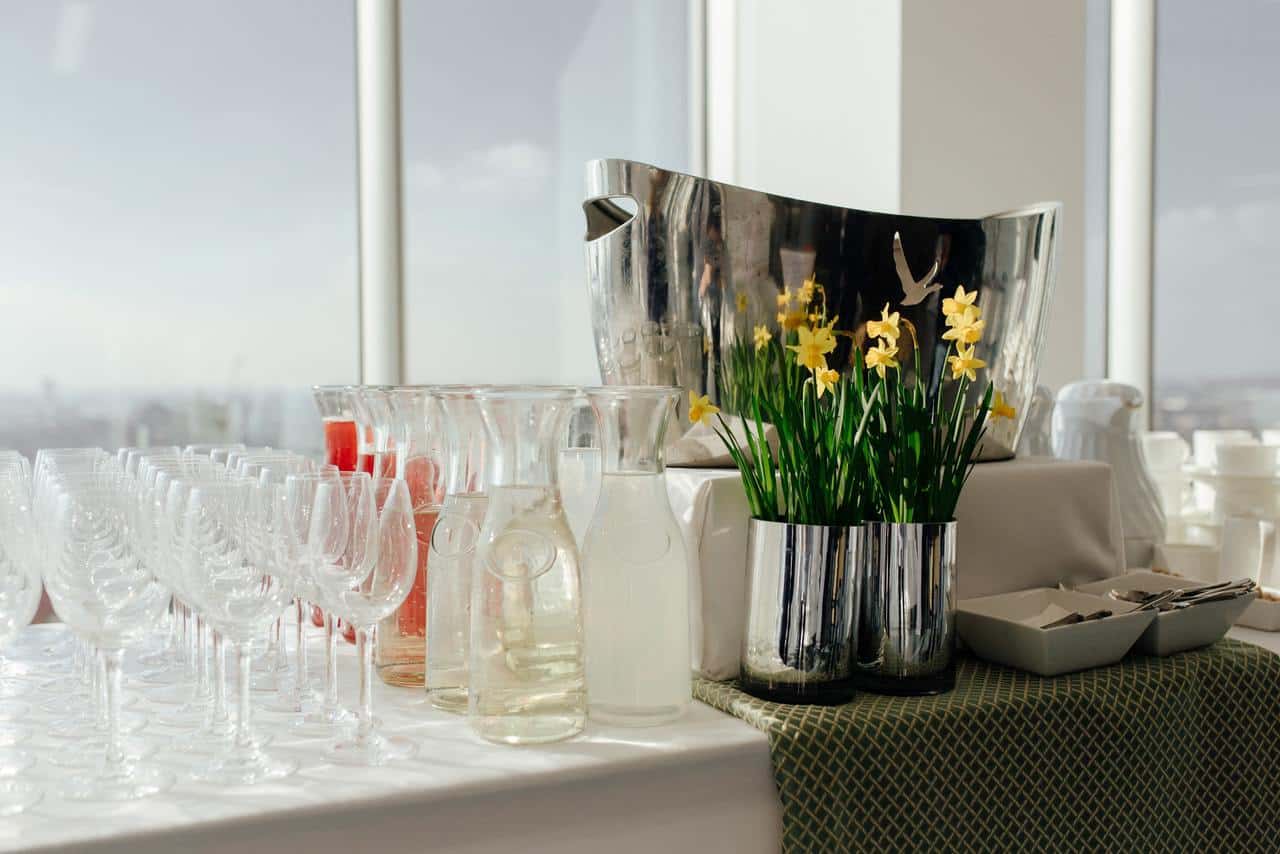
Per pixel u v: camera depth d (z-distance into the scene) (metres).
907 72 2.14
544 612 0.87
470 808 0.78
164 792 0.76
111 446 2.23
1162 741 1.02
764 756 0.88
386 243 2.41
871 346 1.10
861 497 0.98
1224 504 1.75
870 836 0.89
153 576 0.84
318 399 1.30
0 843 0.68
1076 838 0.98
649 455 0.93
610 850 0.83
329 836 0.75
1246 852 1.06
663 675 0.92
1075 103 2.32
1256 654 1.10
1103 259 2.75
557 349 2.62
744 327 1.07
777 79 2.62
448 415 0.98
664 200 1.04
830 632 0.94
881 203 2.20
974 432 1.00
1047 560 1.20
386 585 0.85
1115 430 1.58
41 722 0.93
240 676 0.85
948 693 0.98
